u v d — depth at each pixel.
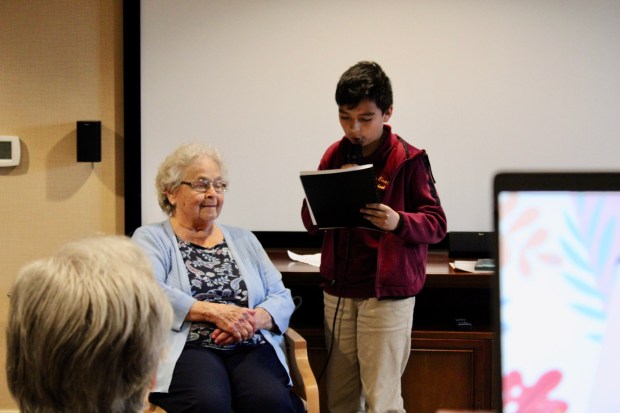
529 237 0.86
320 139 3.39
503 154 3.35
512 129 3.34
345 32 3.35
